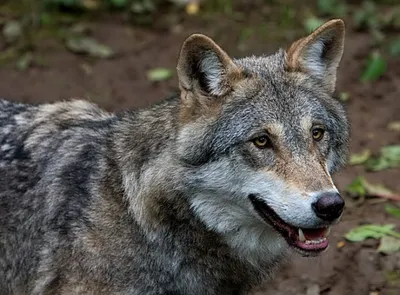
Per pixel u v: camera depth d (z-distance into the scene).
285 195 9.63
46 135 10.98
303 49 10.49
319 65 10.67
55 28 19.70
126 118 10.81
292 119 9.96
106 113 11.53
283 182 9.69
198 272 10.46
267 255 10.66
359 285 12.84
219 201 10.08
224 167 9.96
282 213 9.64
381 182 15.34
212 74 10.08
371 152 16.45
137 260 10.23
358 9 21.05
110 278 10.26
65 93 18.09
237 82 10.15
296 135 9.91
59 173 10.66
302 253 9.79
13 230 10.82
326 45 10.69
